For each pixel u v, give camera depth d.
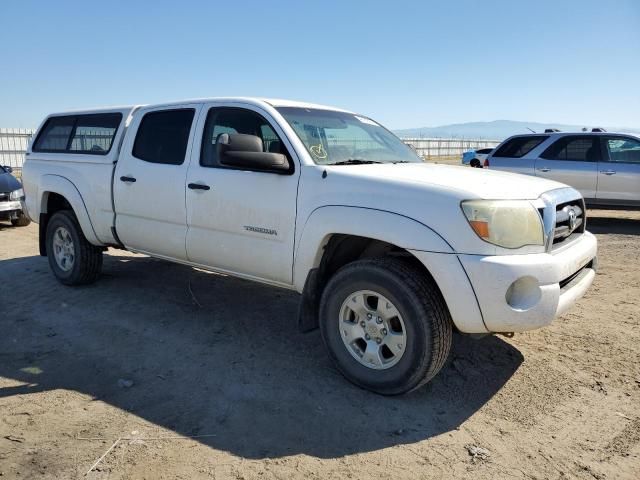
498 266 3.11
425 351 3.28
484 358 4.11
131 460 2.81
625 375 3.82
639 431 3.12
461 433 3.11
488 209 3.17
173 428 3.13
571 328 4.75
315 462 2.81
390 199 3.41
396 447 2.96
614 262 7.33
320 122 4.44
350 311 3.64
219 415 3.28
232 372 3.88
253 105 4.32
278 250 3.98
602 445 2.98
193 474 2.70
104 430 3.10
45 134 6.33
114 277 6.37
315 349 4.31
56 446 2.93
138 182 4.95
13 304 5.42
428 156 42.97
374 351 3.51
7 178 10.55
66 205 6.20
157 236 4.90
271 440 3.01
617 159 10.16
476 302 3.16
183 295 5.69
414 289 3.28
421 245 3.25
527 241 3.23
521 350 4.27
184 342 4.43
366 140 4.67
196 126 4.63
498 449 2.95
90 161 5.50
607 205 10.33
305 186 3.80
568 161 10.48
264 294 5.73
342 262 3.98
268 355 4.19
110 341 4.45
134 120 5.19
